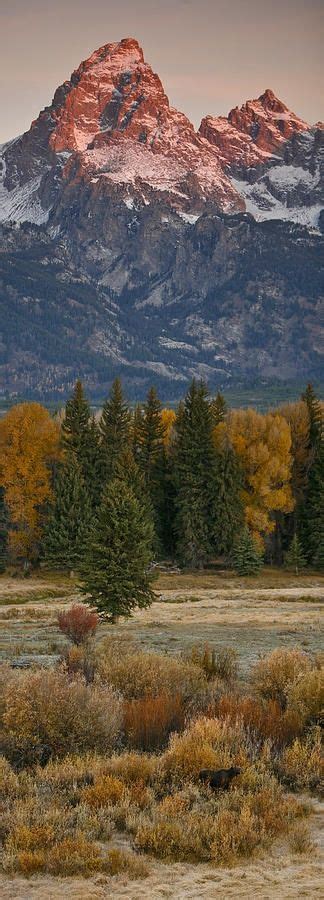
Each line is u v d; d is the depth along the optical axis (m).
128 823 16.05
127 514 65.88
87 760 19.08
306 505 132.38
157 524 127.88
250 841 15.29
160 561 128.00
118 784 17.25
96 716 21.20
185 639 51.84
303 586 113.38
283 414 141.62
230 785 17.92
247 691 28.36
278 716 22.83
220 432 131.75
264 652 43.78
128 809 16.47
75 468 117.75
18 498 118.00
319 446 130.00
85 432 127.38
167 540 132.88
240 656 41.81
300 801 18.22
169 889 13.59
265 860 14.98
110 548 65.25
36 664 34.44
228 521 123.94
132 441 131.50
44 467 121.06
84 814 16.03
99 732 20.97
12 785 17.36
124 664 28.00
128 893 13.44
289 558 122.94
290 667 27.72
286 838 15.98
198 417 128.25
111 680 27.02
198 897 13.28
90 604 65.56
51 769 18.44
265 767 19.30
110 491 66.75
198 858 15.01
